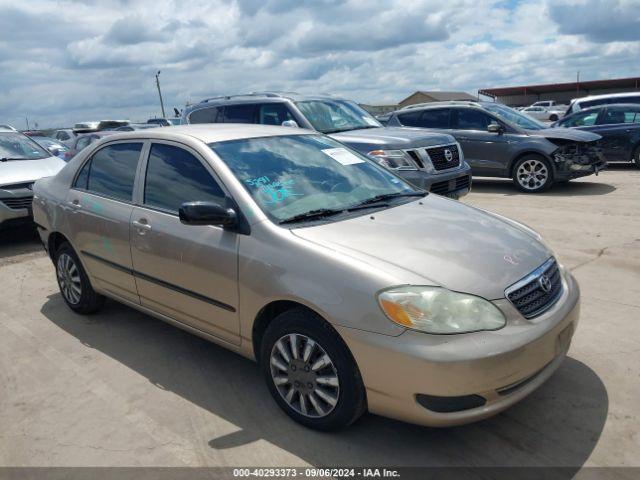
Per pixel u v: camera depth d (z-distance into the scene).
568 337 3.19
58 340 4.64
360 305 2.83
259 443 3.13
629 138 12.76
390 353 2.73
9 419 3.50
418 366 2.68
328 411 3.09
